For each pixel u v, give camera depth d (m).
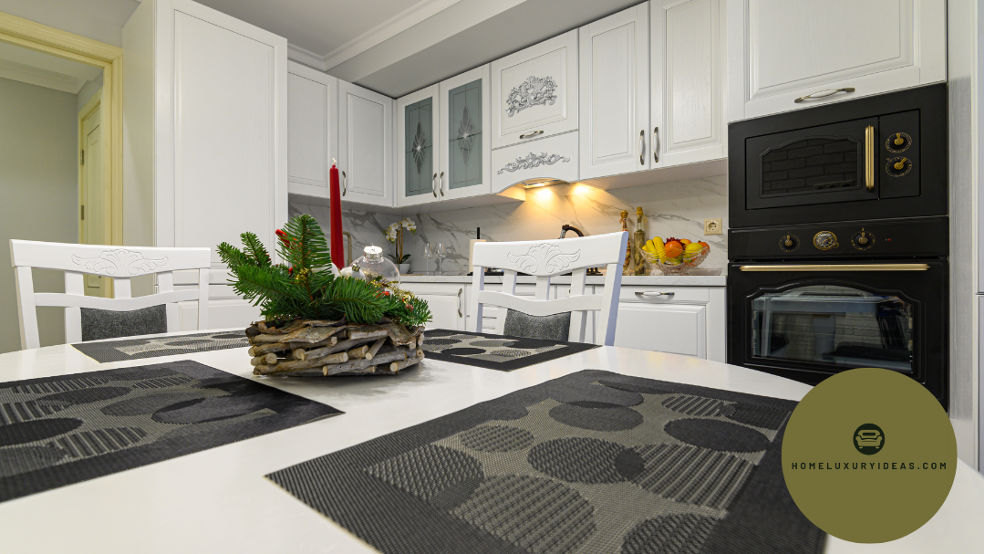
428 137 3.32
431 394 0.56
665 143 2.28
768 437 0.41
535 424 0.44
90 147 3.36
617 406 0.51
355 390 0.58
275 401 0.52
